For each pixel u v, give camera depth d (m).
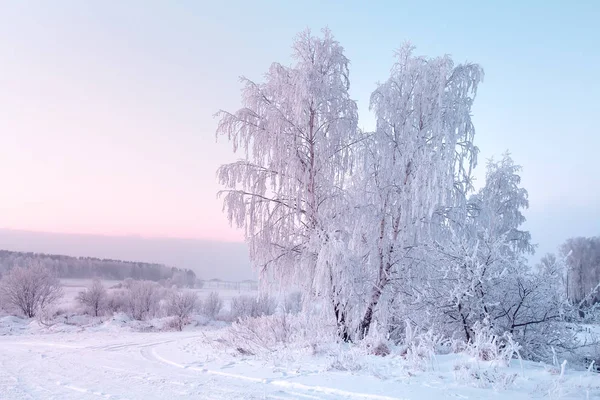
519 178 19.33
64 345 17.44
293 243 13.30
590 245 44.22
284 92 13.19
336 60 13.42
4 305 38.06
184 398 6.19
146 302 40.25
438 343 8.70
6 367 10.39
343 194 12.80
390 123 13.45
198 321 34.38
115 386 7.32
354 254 11.77
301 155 13.34
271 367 8.41
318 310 12.62
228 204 13.23
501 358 7.12
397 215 13.20
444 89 13.03
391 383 6.47
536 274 9.78
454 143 12.54
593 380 6.14
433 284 10.62
